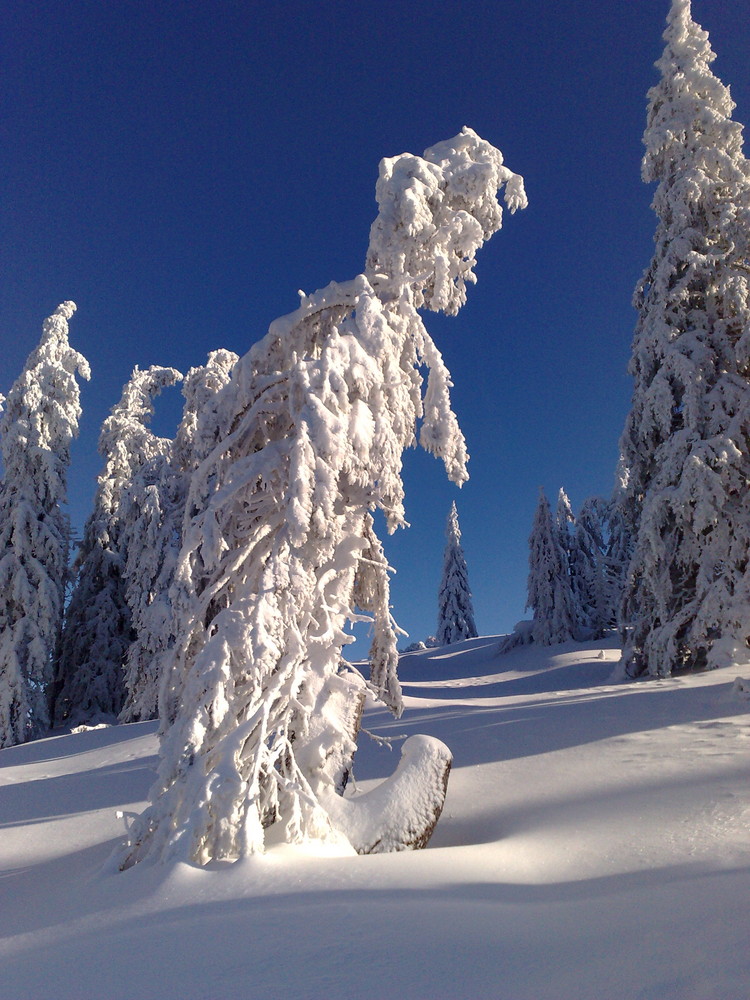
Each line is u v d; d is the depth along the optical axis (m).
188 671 6.06
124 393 29.25
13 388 26.27
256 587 6.09
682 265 18.14
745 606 14.13
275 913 3.12
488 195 7.62
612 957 2.14
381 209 7.43
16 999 2.41
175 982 2.36
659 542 16.03
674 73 19.09
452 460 7.04
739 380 16.38
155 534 22.27
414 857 4.21
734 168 17.73
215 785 4.79
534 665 28.73
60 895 4.72
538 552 35.50
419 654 44.03
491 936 2.56
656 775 6.39
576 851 4.31
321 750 5.84
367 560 6.93
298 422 6.02
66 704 26.42
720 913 2.48
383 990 2.06
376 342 6.70
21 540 23.64
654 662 15.66
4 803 9.85
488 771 7.99
